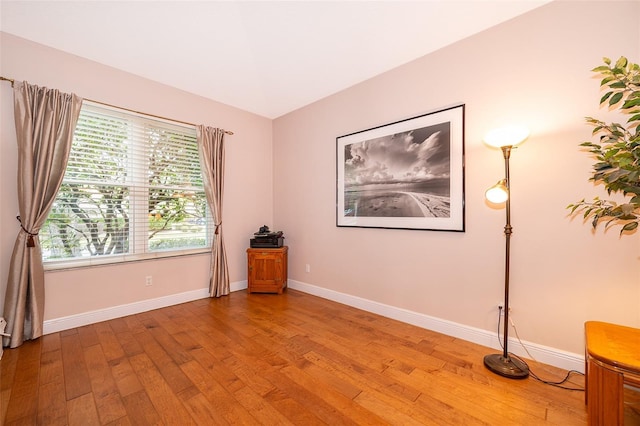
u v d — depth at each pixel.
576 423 1.36
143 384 1.65
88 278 2.54
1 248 2.15
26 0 2.02
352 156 3.08
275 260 3.55
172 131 3.15
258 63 3.02
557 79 1.83
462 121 2.24
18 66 2.20
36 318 2.18
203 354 2.01
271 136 4.16
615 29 1.65
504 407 1.47
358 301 3.03
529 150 1.94
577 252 1.78
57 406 1.46
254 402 1.50
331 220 3.33
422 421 1.37
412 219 2.57
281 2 2.31
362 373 1.78
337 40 2.58
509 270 2.01
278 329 2.46
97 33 2.36
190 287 3.26
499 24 2.06
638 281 1.60
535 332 1.93
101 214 2.65
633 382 1.10
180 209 3.23
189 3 2.30
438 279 2.41
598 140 1.71
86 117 2.55
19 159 2.14
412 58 2.55
